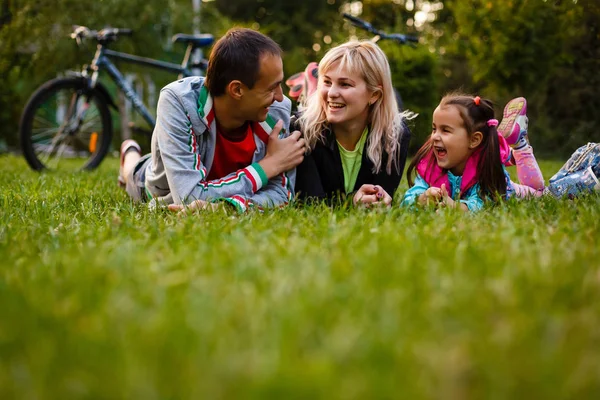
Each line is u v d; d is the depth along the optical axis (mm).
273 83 2695
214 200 2740
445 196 2840
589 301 1353
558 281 1450
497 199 2891
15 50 7848
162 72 9352
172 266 1642
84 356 1071
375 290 1375
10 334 1174
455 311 1259
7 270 1650
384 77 2906
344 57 2838
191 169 2773
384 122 2982
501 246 1836
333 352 1042
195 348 1080
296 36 18516
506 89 7207
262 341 1111
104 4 8352
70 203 3111
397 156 3072
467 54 7336
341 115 2877
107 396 946
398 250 1754
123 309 1270
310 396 910
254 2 21812
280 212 2584
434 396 935
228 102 2738
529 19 6648
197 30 9945
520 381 973
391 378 965
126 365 1021
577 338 1136
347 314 1214
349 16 4859
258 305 1282
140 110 6027
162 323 1183
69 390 955
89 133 6230
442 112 2961
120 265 1630
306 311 1219
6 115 10125
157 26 9266
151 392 937
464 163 3064
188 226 2225
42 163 5605
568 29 6410
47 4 7793
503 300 1336
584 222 2236
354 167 3070
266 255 1721
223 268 1594
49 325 1214
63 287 1456
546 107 6699
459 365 1013
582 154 3318
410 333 1139
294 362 1017
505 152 3176
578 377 982
